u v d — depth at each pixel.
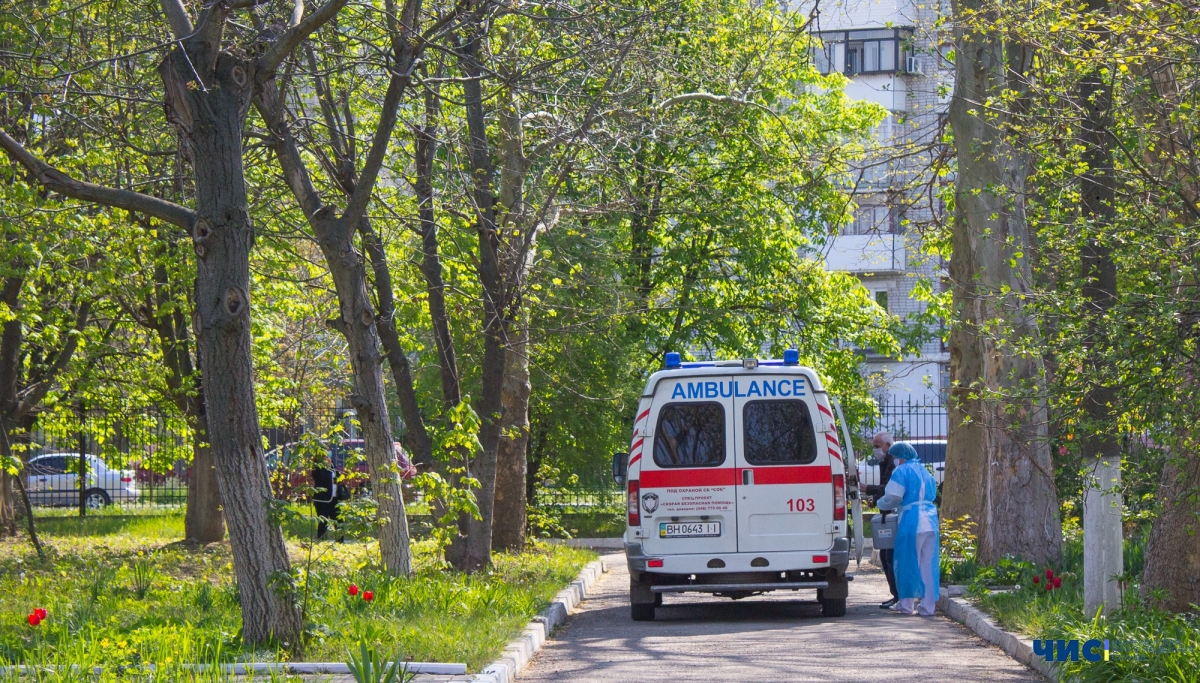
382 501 13.91
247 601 9.33
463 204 15.43
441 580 13.72
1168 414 7.66
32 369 23.05
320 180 16.75
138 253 18.66
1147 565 9.96
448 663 8.91
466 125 16.08
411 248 17.30
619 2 14.44
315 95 15.23
